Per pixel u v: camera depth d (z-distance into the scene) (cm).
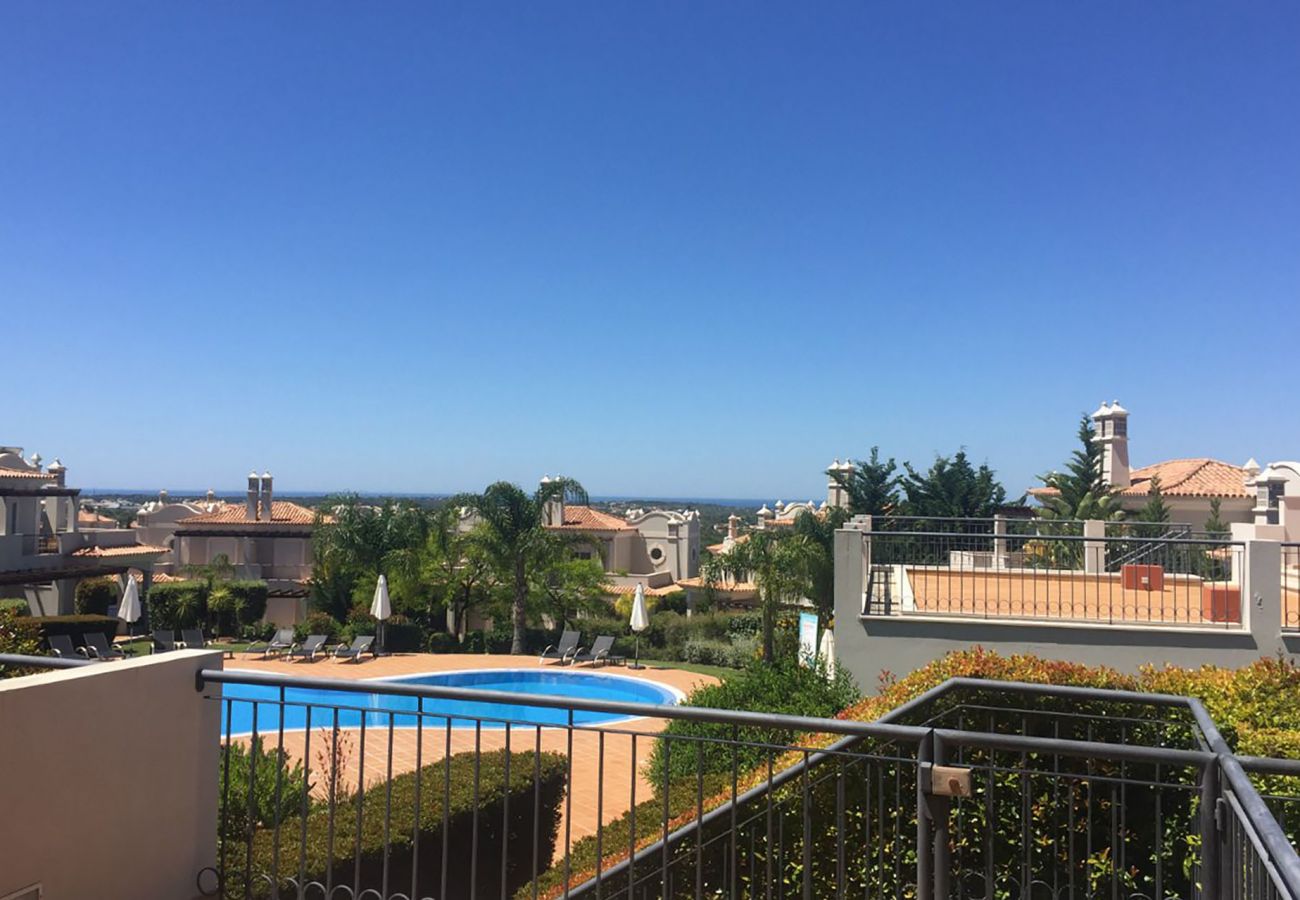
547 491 3138
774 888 550
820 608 2756
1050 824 602
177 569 4397
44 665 404
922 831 338
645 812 682
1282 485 2320
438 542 3316
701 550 5994
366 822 582
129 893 389
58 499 4019
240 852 518
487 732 1524
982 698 670
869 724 345
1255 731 621
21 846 343
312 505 4144
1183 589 1540
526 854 704
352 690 398
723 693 1007
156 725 405
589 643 3322
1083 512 3139
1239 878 293
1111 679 700
